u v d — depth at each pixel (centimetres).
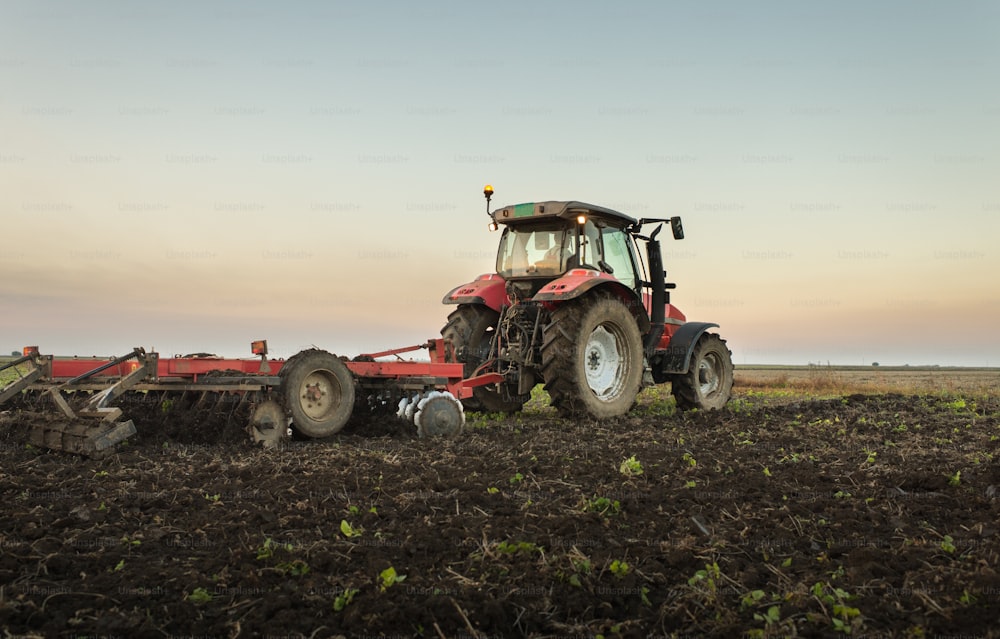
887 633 248
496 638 249
